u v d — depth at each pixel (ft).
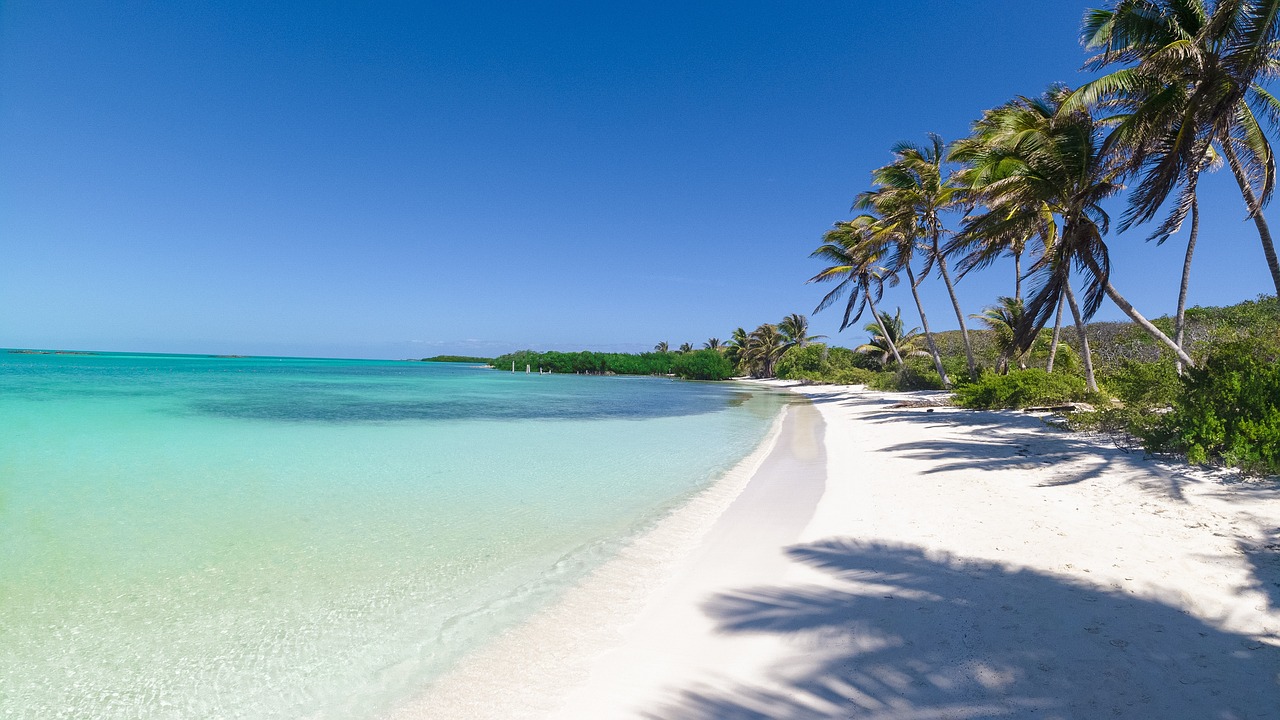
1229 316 65.92
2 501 26.23
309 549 20.29
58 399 82.28
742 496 28.40
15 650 13.14
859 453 39.24
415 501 27.43
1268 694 9.47
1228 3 34.68
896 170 83.10
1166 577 14.30
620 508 26.25
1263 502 19.57
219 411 70.95
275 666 12.54
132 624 14.46
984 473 28.40
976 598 13.94
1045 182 50.39
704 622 13.93
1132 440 34.06
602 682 11.48
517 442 49.34
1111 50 42.24
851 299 123.85
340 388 132.16
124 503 26.14
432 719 10.48
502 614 15.01
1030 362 91.71
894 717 9.59
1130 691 9.81
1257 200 42.01
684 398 118.52
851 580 15.83
